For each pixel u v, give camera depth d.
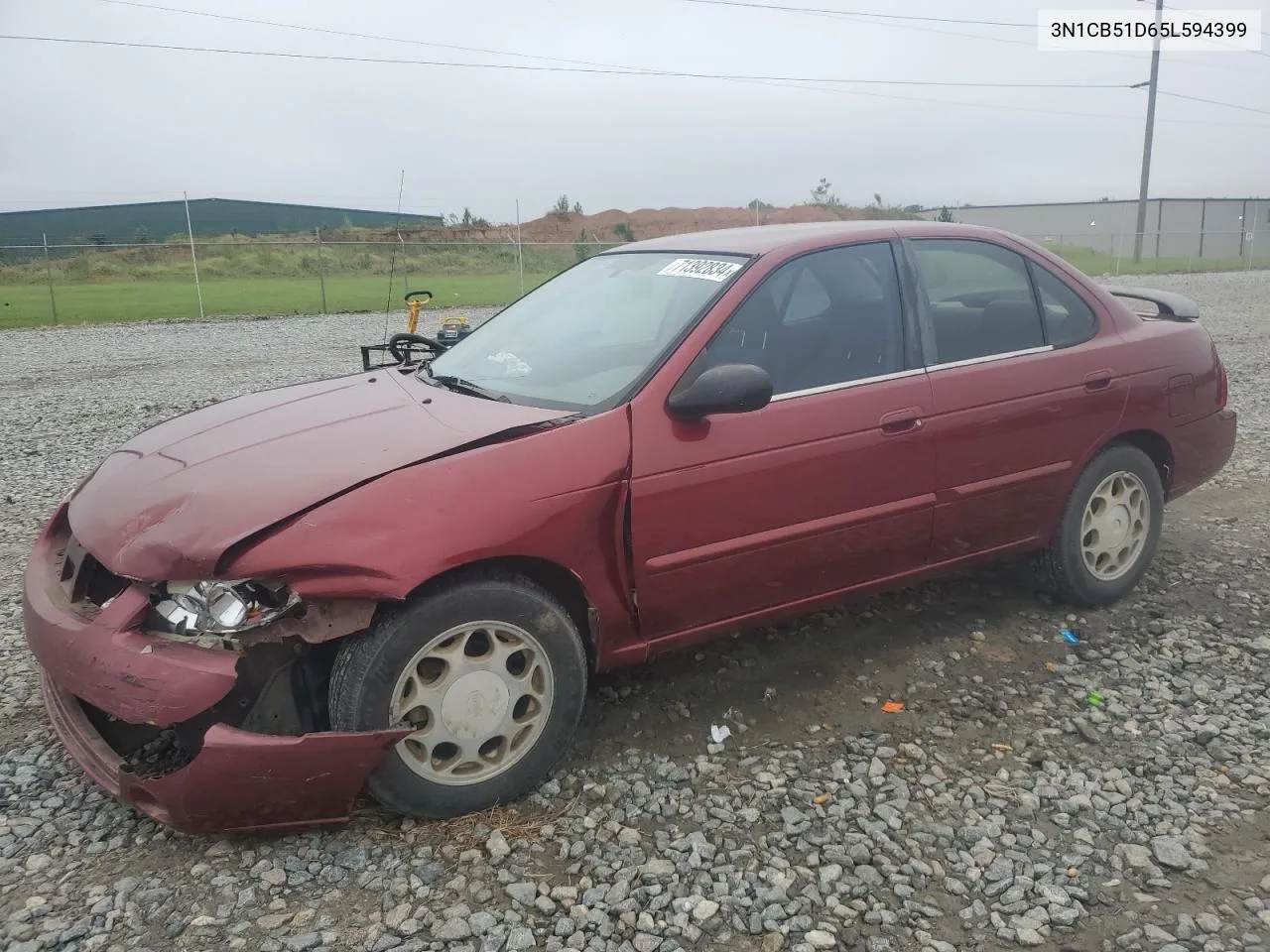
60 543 3.45
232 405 3.87
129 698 2.67
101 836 2.97
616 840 2.98
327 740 2.72
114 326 19.89
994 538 4.18
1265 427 8.89
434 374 3.99
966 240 4.22
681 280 3.82
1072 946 2.57
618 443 3.19
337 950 2.52
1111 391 4.34
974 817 3.10
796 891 2.78
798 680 3.99
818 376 3.64
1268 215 59.31
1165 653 4.23
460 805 3.03
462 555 2.87
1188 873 2.85
